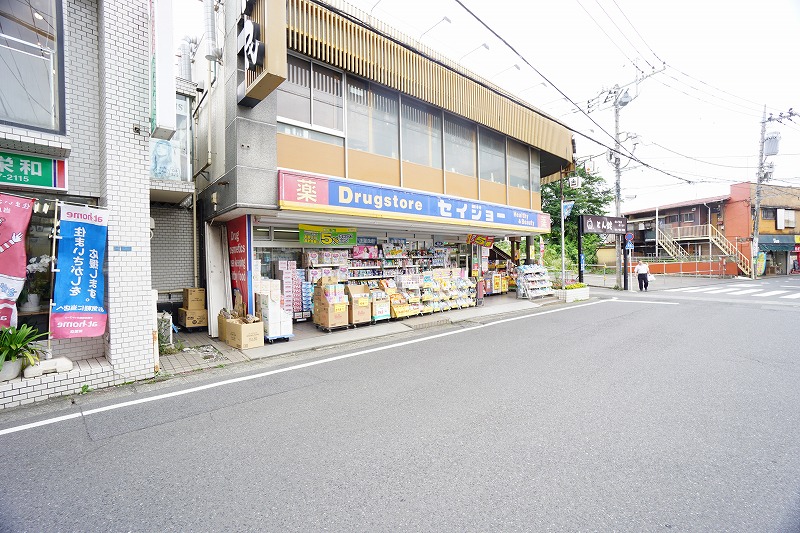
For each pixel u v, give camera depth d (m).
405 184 9.40
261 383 4.76
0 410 3.92
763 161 23.97
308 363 5.68
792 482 2.56
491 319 9.69
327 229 9.30
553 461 2.85
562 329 8.25
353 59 7.97
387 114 9.08
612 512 2.25
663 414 3.71
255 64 5.72
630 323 8.95
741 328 8.20
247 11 6.06
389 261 10.85
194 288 8.12
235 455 2.99
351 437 3.27
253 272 7.33
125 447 3.14
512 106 11.96
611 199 30.45
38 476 2.73
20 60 4.46
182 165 8.21
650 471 2.70
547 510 2.28
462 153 10.98
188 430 3.44
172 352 6.26
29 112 4.51
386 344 6.94
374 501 2.38
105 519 2.26
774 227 28.08
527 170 13.41
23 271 4.30
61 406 4.04
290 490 2.52
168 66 5.02
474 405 3.96
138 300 4.93
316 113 7.77
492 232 12.99
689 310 11.05
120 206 4.86
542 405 3.96
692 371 5.12
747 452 2.97
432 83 9.55
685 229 29.45
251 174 6.49
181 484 2.61
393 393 4.34
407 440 3.20
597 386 4.54
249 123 6.51
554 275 23.09
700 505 2.32
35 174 4.48
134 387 4.66
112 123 4.86
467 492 2.46
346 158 8.17
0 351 4.09
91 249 4.61
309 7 7.21
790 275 28.89
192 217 8.66
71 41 4.91
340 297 8.03
